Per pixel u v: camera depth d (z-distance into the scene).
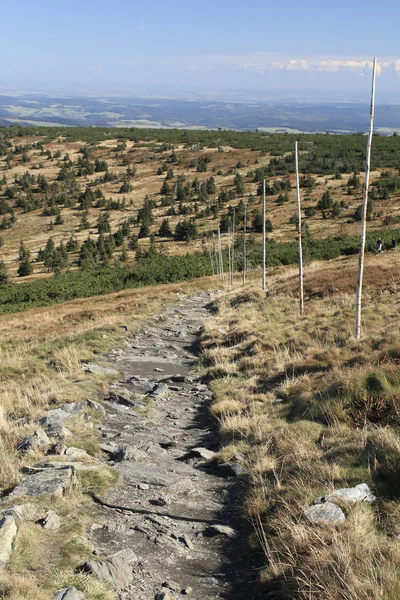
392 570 4.54
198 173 175.12
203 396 13.95
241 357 17.50
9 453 8.18
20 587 4.46
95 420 10.82
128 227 124.50
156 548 5.87
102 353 18.88
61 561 5.21
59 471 7.19
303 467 7.38
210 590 5.17
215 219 124.50
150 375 16.23
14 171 196.38
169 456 9.37
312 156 171.62
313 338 17.88
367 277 29.17
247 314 26.33
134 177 180.38
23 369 15.91
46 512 6.12
